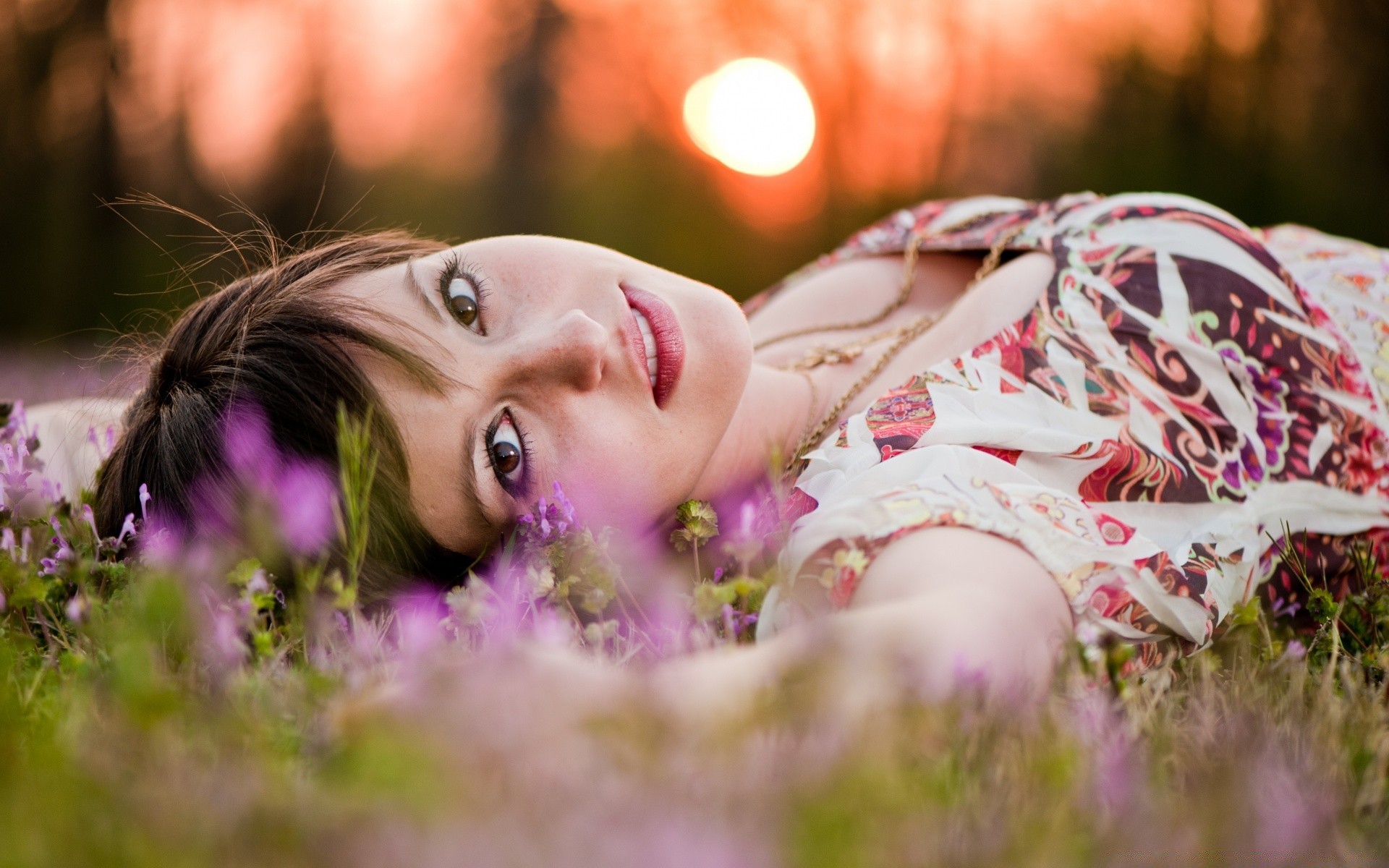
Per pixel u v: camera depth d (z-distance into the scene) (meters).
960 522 1.60
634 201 15.99
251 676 1.46
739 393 2.38
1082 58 14.12
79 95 14.52
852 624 1.27
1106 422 2.13
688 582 2.26
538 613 1.73
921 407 2.06
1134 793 1.07
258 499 1.85
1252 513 2.17
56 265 14.45
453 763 0.97
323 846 0.88
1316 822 1.03
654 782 0.99
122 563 1.89
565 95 15.90
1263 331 2.39
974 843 0.94
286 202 15.30
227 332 2.14
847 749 1.00
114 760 1.09
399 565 2.06
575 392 2.18
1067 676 1.39
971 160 14.19
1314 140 14.14
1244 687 1.53
